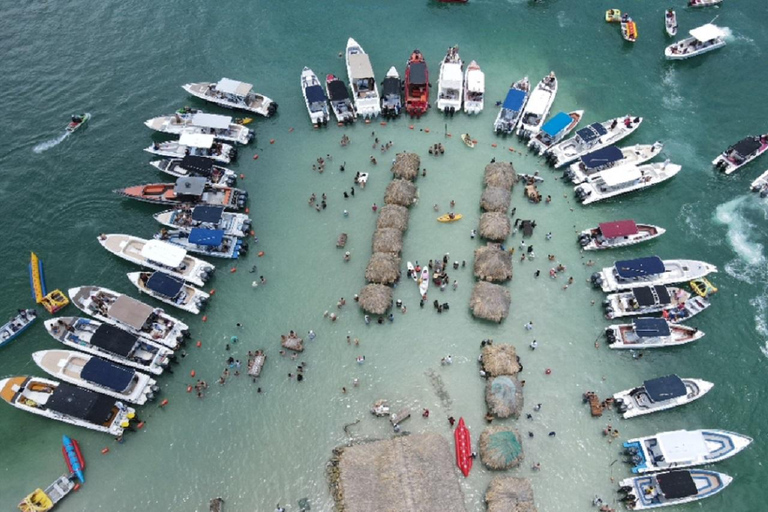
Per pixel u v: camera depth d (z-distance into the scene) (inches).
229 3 4192.9
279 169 3225.9
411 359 2544.3
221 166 3238.2
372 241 2878.9
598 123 3326.8
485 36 3986.2
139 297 2723.9
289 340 2564.0
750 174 3191.4
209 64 3784.5
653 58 3846.0
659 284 2679.6
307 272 2817.4
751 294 2741.1
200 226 2903.5
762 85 3673.7
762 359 2554.1
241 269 2827.3
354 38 3961.6
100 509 2183.8
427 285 2733.8
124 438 2332.7
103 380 2347.4
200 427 2370.8
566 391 2460.6
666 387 2364.7
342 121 3405.5
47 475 2245.3
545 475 2244.1
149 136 3385.8
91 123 3444.9
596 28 4045.3
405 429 2354.8
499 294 2647.6
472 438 2320.4
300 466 2279.8
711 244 2925.7
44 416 2354.8
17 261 2864.2
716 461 2267.5
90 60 3794.3
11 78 3676.2
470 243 2910.9
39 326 2615.7
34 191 3132.4
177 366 2516.0
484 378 2488.9
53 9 4119.1
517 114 3380.9
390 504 2111.2
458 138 3358.8
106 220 3011.8
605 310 2667.3
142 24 4033.0
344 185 3149.6
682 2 4215.1
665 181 3164.4
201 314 2679.6
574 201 3083.2
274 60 3816.4
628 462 2269.9
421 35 3986.2
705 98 3612.2
